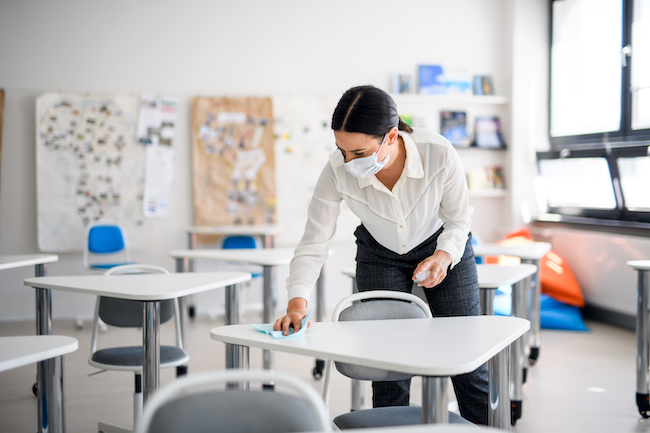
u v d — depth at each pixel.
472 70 6.16
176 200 5.68
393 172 1.96
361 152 1.76
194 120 5.64
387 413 1.79
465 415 2.11
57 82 5.46
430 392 1.40
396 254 2.13
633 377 3.66
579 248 5.42
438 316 2.16
